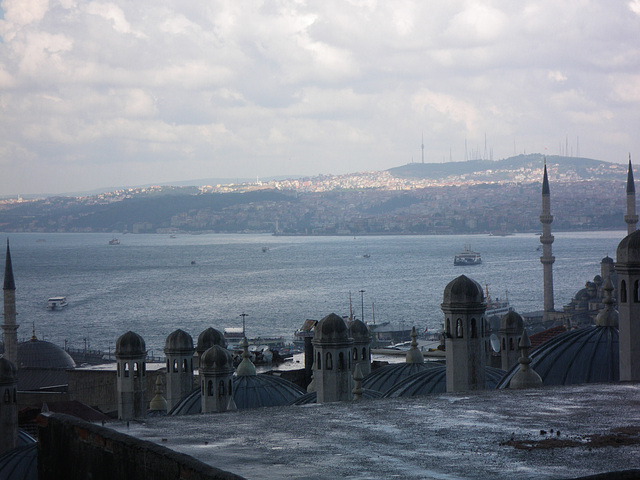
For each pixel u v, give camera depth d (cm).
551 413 1345
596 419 1286
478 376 3459
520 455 1054
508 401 1473
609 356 3206
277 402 4606
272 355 9175
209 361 4503
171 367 5478
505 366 4591
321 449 1120
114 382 9538
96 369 10006
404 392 3847
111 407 9512
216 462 1052
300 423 1319
